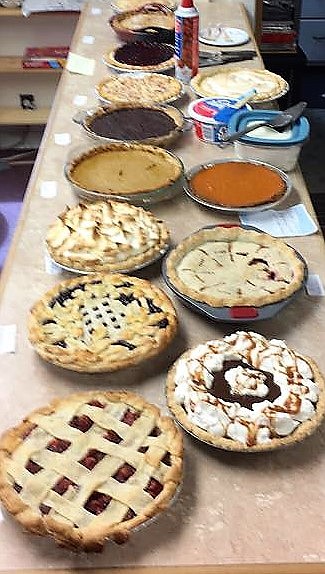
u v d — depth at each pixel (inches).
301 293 50.2
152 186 60.1
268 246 52.4
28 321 45.5
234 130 65.4
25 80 141.3
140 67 83.4
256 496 36.5
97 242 51.8
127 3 104.0
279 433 37.8
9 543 34.4
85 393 40.2
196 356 41.6
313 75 171.3
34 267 52.6
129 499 34.4
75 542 32.6
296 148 63.9
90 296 47.3
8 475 35.3
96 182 60.8
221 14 101.7
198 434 37.8
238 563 33.3
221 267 50.4
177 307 49.1
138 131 69.2
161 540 34.4
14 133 147.5
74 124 73.3
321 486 37.1
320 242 56.0
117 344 43.5
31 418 38.4
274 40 130.9
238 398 39.2
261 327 47.4
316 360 44.6
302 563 33.3
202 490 36.8
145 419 38.4
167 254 53.0
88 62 87.8
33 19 136.4
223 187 60.6
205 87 78.0
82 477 35.4
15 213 120.3
